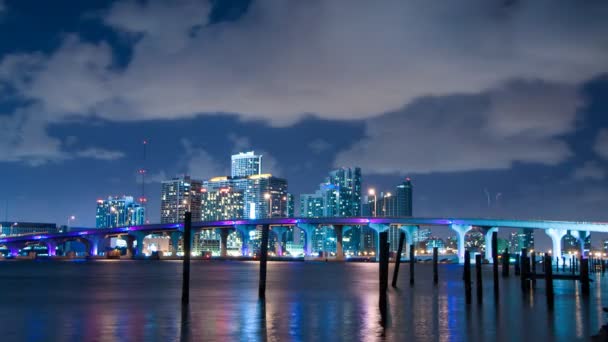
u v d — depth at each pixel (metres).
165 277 125.81
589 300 69.25
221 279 117.19
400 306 62.31
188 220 63.12
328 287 92.06
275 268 187.00
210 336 43.44
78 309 60.44
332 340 41.94
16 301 69.31
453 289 85.50
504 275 117.00
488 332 45.69
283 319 52.06
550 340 42.78
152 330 46.03
